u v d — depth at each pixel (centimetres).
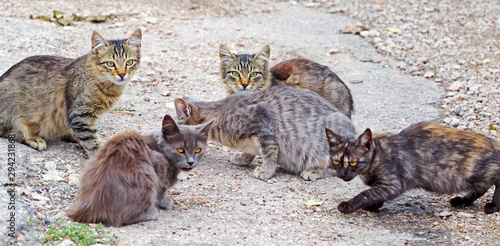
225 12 1452
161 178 627
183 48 1217
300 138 780
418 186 662
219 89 1049
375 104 1028
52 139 808
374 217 662
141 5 1420
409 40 1295
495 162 638
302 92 811
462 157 641
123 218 581
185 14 1409
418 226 636
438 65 1178
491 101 1016
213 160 829
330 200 706
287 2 1545
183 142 639
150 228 587
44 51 1081
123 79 786
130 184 575
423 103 1030
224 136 797
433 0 1496
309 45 1271
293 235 598
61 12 1295
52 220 579
